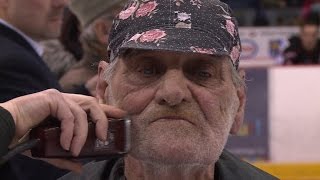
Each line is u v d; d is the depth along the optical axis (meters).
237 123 1.24
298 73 4.45
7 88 1.67
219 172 1.31
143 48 1.09
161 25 1.12
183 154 1.08
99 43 2.20
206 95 1.10
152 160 1.11
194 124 1.10
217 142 1.13
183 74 1.12
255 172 1.34
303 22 6.30
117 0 2.18
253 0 7.36
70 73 2.22
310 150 4.42
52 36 2.05
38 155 1.10
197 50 1.09
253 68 4.46
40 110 1.11
